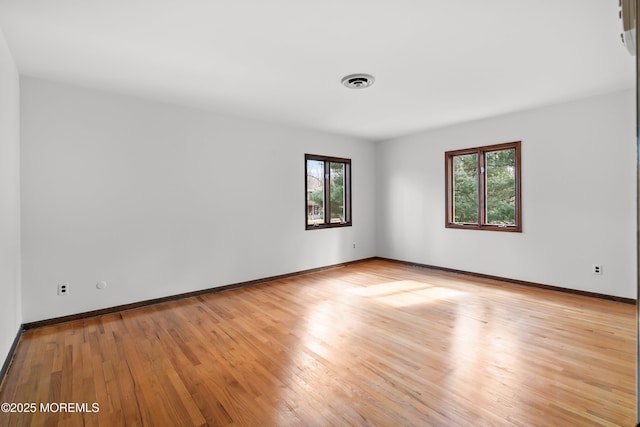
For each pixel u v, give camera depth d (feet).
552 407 6.36
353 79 10.98
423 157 19.58
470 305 12.63
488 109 14.80
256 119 16.37
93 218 11.93
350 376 7.61
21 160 10.56
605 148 12.92
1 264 7.87
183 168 14.14
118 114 12.47
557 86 12.00
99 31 8.01
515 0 6.87
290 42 8.61
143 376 7.73
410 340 9.52
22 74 10.54
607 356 8.39
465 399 6.66
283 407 6.49
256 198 16.55
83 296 11.72
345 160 20.68
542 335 9.75
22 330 10.40
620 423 5.88
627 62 9.96
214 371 7.92
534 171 14.84
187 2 6.86
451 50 9.11
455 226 18.07
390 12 7.27
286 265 17.79
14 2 6.78
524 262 15.35
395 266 20.39
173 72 10.51
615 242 12.80
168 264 13.71
